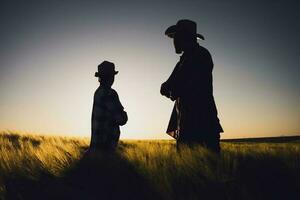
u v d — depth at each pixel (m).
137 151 5.47
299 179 4.43
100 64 7.16
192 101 6.51
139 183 4.55
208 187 4.17
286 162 4.86
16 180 4.76
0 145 7.59
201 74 6.52
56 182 4.73
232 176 4.42
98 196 4.37
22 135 14.77
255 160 4.98
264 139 70.62
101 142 6.83
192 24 6.67
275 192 4.23
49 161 5.36
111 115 6.89
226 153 5.21
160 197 4.23
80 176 4.89
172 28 6.71
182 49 6.71
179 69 6.64
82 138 14.23
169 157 5.15
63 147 6.33
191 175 4.39
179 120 6.64
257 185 4.33
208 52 6.71
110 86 7.19
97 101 6.97
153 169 4.62
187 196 4.07
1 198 4.23
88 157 5.30
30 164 5.21
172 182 4.29
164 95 6.89
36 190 4.50
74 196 4.36
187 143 6.46
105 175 4.84
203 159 4.90
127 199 4.28
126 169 4.90
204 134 6.49
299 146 5.94
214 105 6.65
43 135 14.98
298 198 4.11
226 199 4.05
